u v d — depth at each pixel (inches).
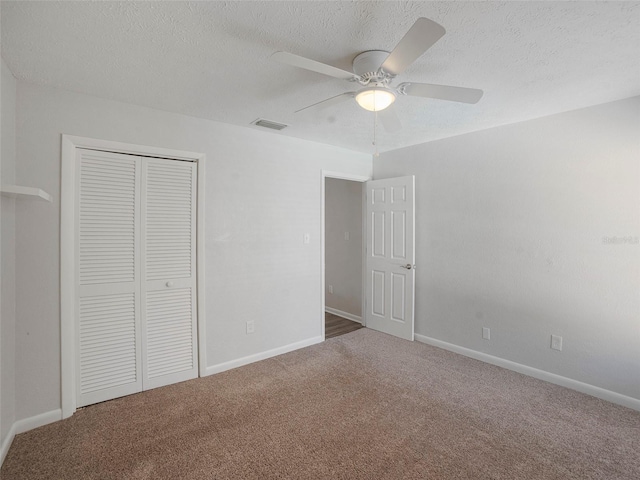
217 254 114.6
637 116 91.1
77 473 68.3
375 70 68.4
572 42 64.4
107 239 94.7
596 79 81.0
